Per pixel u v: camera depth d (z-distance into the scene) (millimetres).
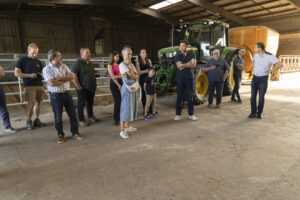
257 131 3297
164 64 5738
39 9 14430
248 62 8156
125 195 1761
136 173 2111
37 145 2883
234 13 15383
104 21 17547
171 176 2041
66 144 2908
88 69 3602
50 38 15086
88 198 1731
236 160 2344
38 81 3535
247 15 15789
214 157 2428
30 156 2543
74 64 3488
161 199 1702
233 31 8695
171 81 5430
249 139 2969
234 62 5250
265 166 2199
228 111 4598
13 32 13617
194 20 16938
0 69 3172
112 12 17156
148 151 2631
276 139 2951
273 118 3996
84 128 3611
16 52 13781
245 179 1966
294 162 2275
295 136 3057
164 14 15711
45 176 2088
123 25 18750
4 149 2756
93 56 17062
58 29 15352
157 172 2121
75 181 1988
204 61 5453
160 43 21516
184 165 2254
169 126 3635
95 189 1854
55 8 14836
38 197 1759
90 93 3832
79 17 16156
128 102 2994
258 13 15398
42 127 3658
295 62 13328
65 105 3012
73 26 15961
